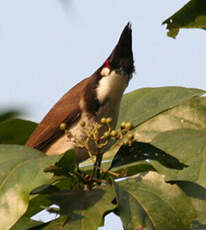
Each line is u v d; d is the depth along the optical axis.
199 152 5.91
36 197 6.17
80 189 5.53
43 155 5.25
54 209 5.44
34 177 4.90
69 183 6.37
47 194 5.75
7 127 7.38
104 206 4.95
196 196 5.57
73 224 4.83
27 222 6.34
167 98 7.34
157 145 6.23
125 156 5.77
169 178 5.53
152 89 7.60
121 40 7.79
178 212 5.01
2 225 4.70
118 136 5.75
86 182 5.71
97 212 4.90
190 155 5.90
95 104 8.04
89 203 5.03
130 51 7.84
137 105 7.60
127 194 5.12
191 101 7.31
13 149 5.31
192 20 6.59
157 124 7.23
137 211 4.94
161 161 5.62
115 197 5.07
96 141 5.70
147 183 5.26
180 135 6.39
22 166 5.02
